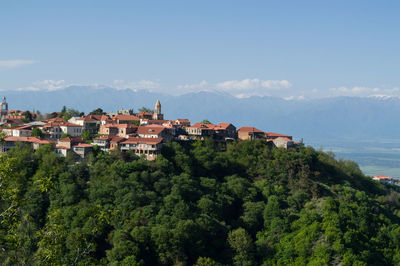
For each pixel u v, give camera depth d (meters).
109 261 156.62
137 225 177.12
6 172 69.56
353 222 195.25
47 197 193.75
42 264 69.50
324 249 172.25
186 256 167.25
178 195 199.50
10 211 71.50
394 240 191.25
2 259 70.06
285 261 176.25
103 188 198.62
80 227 167.75
